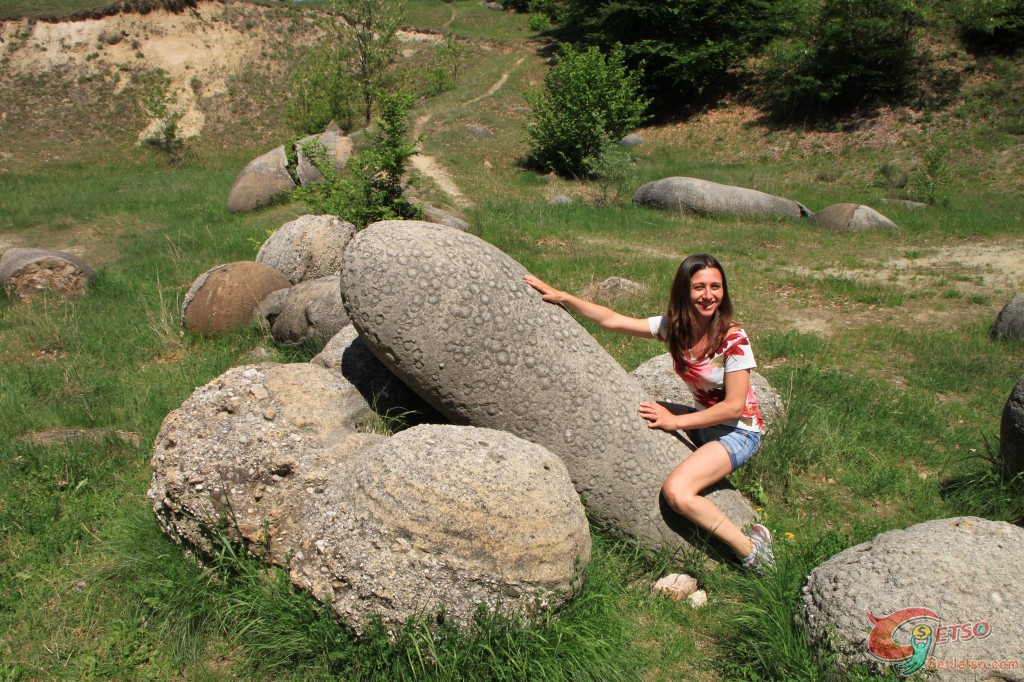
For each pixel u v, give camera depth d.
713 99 25.09
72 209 16.84
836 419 5.63
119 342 7.74
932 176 16.69
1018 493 4.48
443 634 2.92
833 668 2.87
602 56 20.66
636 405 3.91
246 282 7.62
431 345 3.65
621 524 3.86
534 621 3.02
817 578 3.12
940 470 5.03
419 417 4.45
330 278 7.16
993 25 21.03
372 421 4.06
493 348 3.70
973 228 13.99
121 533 3.88
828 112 22.33
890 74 21.81
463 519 2.95
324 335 6.66
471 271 3.70
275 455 3.37
